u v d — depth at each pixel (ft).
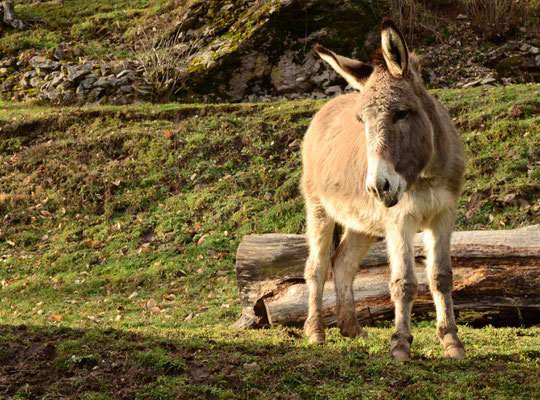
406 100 17.08
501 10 71.92
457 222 39.50
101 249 43.88
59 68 73.05
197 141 53.42
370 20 71.87
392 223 19.10
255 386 16.28
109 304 36.09
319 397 15.76
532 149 43.55
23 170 53.47
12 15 84.58
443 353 19.75
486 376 17.02
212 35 74.54
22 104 67.26
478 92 54.49
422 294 27.55
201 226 44.78
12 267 42.65
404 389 16.06
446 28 73.77
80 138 56.34
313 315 23.24
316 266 23.88
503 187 40.81
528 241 26.94
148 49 76.13
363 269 28.48
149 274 39.68
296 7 69.82
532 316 26.78
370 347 20.57
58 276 40.78
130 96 66.18
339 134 22.84
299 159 49.44
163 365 16.87
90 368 16.89
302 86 67.62
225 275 38.86
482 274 26.91
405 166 17.02
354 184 20.99
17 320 32.30
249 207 45.39
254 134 53.16
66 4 93.71
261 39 68.90
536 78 65.16
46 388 15.88
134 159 52.95
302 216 42.83
